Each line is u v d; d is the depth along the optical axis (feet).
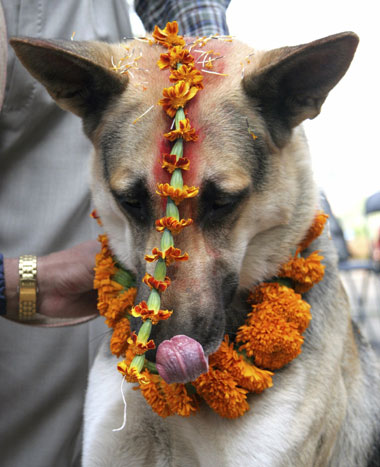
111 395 8.20
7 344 10.20
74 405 10.36
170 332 6.53
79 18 10.37
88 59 7.16
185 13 9.66
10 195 10.23
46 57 7.23
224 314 7.21
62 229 10.32
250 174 7.25
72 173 10.33
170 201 6.53
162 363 6.09
